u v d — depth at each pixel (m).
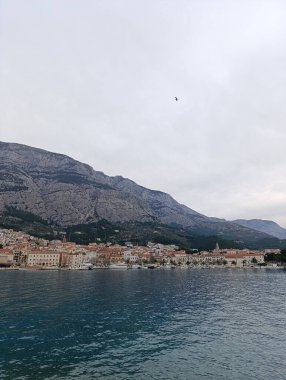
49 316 70.69
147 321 67.00
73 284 141.00
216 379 37.44
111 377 37.78
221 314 75.00
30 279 164.25
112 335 55.94
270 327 62.12
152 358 44.34
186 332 58.22
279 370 40.00
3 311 75.69
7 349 47.69
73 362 42.50
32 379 36.78
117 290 120.56
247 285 144.62
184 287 134.25
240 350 47.88
